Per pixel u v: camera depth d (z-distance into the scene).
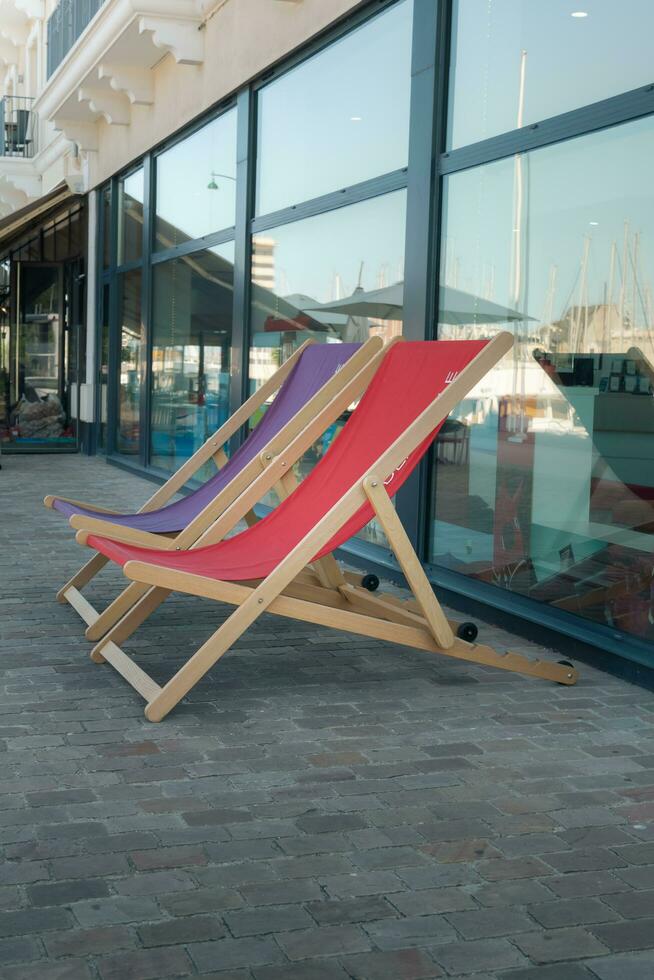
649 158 4.52
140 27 9.95
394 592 6.33
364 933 2.46
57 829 2.99
